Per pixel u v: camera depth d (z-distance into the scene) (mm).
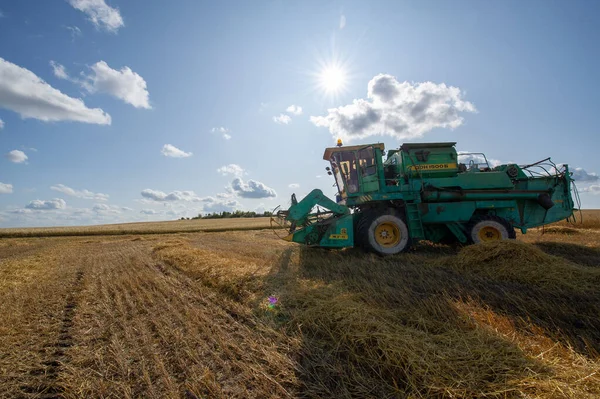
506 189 8664
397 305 3672
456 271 5543
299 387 2178
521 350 2418
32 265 8789
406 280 4922
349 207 9148
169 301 4457
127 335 3229
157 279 5984
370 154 8758
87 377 2449
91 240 21016
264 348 2746
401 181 8391
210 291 4895
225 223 41625
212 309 3967
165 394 2168
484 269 5348
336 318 3117
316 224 7930
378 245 7742
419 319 3113
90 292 5176
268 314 3578
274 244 12516
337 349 2621
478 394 1947
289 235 7852
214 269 6055
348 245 7797
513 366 2230
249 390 2170
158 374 2443
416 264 6426
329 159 9961
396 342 2521
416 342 2543
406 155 8453
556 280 4402
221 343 2885
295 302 3848
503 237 8078
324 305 3527
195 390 2158
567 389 1938
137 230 28469
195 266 6832
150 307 4180
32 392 2318
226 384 2248
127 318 3783
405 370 2201
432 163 8461
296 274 5520
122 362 2652
